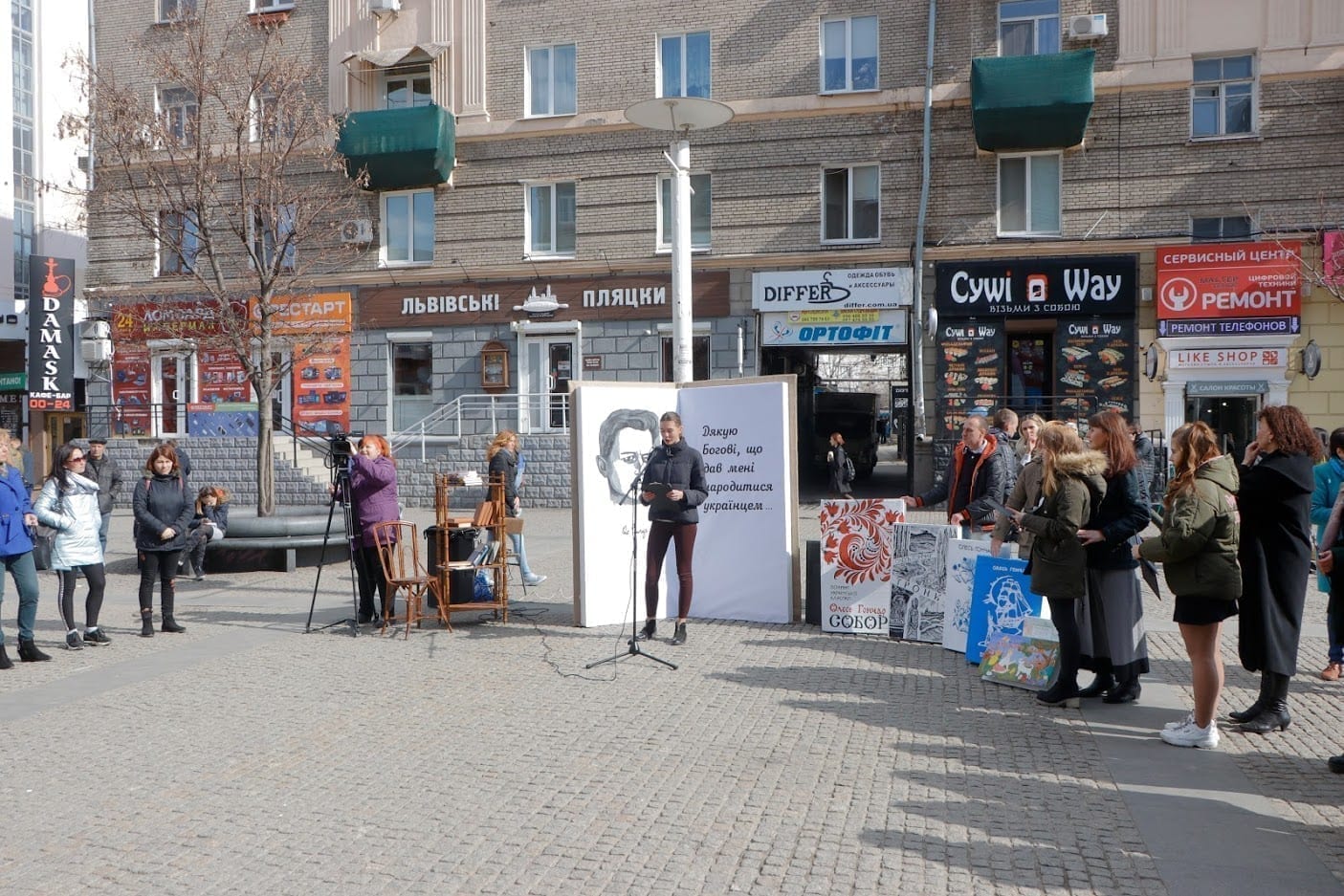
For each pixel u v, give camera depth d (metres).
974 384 22.16
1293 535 6.38
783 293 22.97
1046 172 22.08
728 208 23.36
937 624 9.11
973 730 6.56
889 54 22.62
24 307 33.03
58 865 4.58
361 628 10.08
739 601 10.26
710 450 10.37
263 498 15.05
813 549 10.05
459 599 10.13
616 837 4.83
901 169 22.50
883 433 46.56
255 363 16.72
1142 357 21.36
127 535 19.45
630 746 6.21
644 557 10.33
